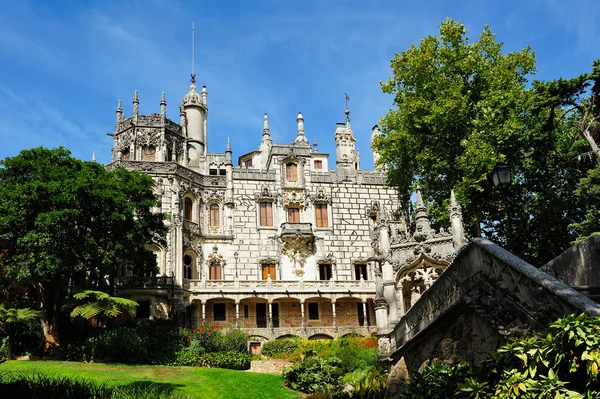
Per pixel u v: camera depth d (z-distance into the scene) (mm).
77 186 40594
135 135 63250
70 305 41875
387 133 49438
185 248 58969
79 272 45094
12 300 42875
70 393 19500
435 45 44688
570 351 9680
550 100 37438
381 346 26203
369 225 65125
